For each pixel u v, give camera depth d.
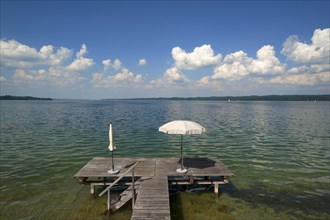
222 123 49.94
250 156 22.84
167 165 14.75
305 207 12.38
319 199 13.34
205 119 58.59
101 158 15.95
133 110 100.38
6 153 22.95
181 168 13.67
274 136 34.06
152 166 14.54
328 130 39.81
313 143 29.05
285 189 14.77
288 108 119.88
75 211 11.60
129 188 13.17
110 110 99.12
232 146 27.41
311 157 22.45
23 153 22.98
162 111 93.31
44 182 15.48
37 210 11.67
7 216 11.08
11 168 18.36
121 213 11.44
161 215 9.47
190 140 30.95
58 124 45.62
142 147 26.61
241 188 14.89
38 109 100.38
